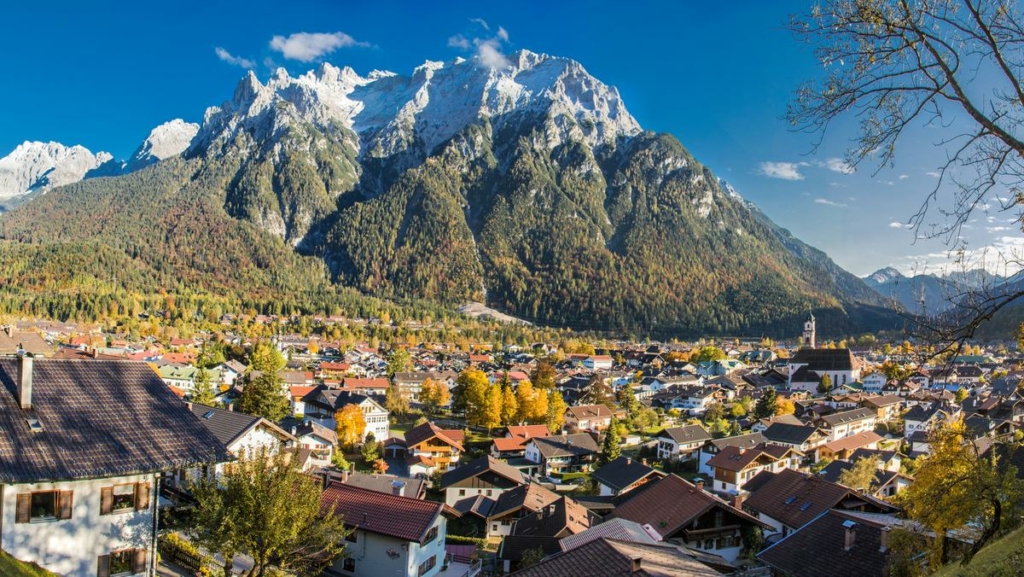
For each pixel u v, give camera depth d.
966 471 30.44
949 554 30.77
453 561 51.81
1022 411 70.88
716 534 50.25
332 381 182.12
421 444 103.31
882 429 131.88
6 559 24.89
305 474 36.03
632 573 24.41
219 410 59.00
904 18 13.32
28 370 29.70
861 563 34.47
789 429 109.62
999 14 13.02
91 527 28.83
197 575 35.00
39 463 27.44
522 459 110.38
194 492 33.84
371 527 43.19
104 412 31.58
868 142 14.30
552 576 26.53
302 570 36.44
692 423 143.62
